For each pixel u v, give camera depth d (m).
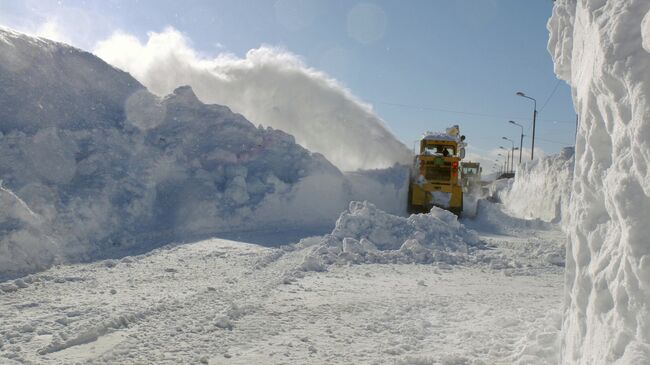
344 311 6.42
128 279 7.88
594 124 3.24
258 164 16.45
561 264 10.65
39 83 13.16
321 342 5.25
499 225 18.97
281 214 15.34
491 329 5.67
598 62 2.93
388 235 11.77
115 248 10.74
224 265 9.11
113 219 11.70
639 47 2.60
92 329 5.28
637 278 2.44
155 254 9.98
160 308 6.24
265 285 7.65
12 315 5.95
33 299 6.66
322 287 7.77
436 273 9.37
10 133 11.26
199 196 14.20
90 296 6.83
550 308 6.66
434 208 13.47
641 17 2.68
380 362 4.69
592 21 3.24
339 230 11.62
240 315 6.12
